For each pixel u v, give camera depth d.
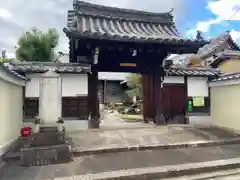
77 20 8.09
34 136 4.96
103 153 5.34
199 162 4.71
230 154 5.35
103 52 8.47
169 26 9.88
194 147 5.99
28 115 7.66
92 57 8.19
